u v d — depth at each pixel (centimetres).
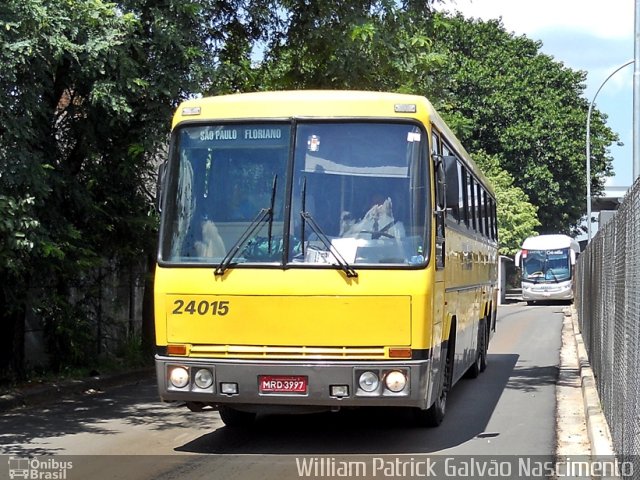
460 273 1227
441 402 1077
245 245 898
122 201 1562
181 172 934
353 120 919
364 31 1549
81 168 1510
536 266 5066
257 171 918
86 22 1238
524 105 5588
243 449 945
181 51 1352
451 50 5519
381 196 901
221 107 940
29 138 1198
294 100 930
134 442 993
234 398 877
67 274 1432
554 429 1084
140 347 1809
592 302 1645
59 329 1518
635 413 694
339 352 870
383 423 1108
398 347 867
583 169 5612
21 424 1128
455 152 1176
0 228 1141
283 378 869
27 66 1175
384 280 872
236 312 886
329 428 1070
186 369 890
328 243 888
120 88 1288
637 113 1714
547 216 5831
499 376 1669
